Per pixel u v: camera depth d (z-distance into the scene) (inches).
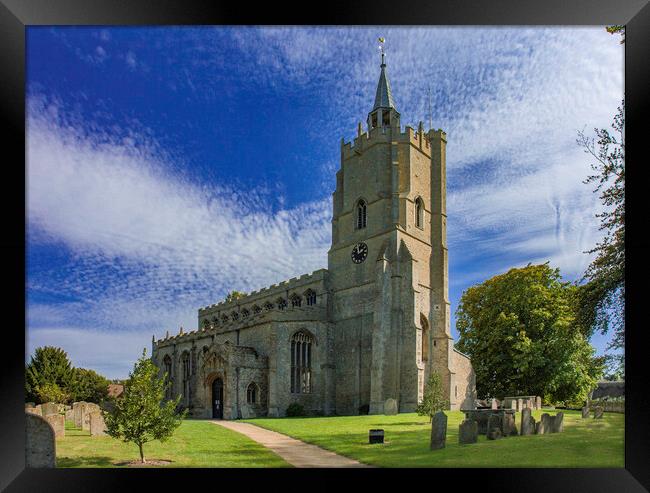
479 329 2217.0
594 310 1112.8
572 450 802.8
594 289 1099.9
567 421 1202.0
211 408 2020.2
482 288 2230.6
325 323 2233.0
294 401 2057.1
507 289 2073.1
